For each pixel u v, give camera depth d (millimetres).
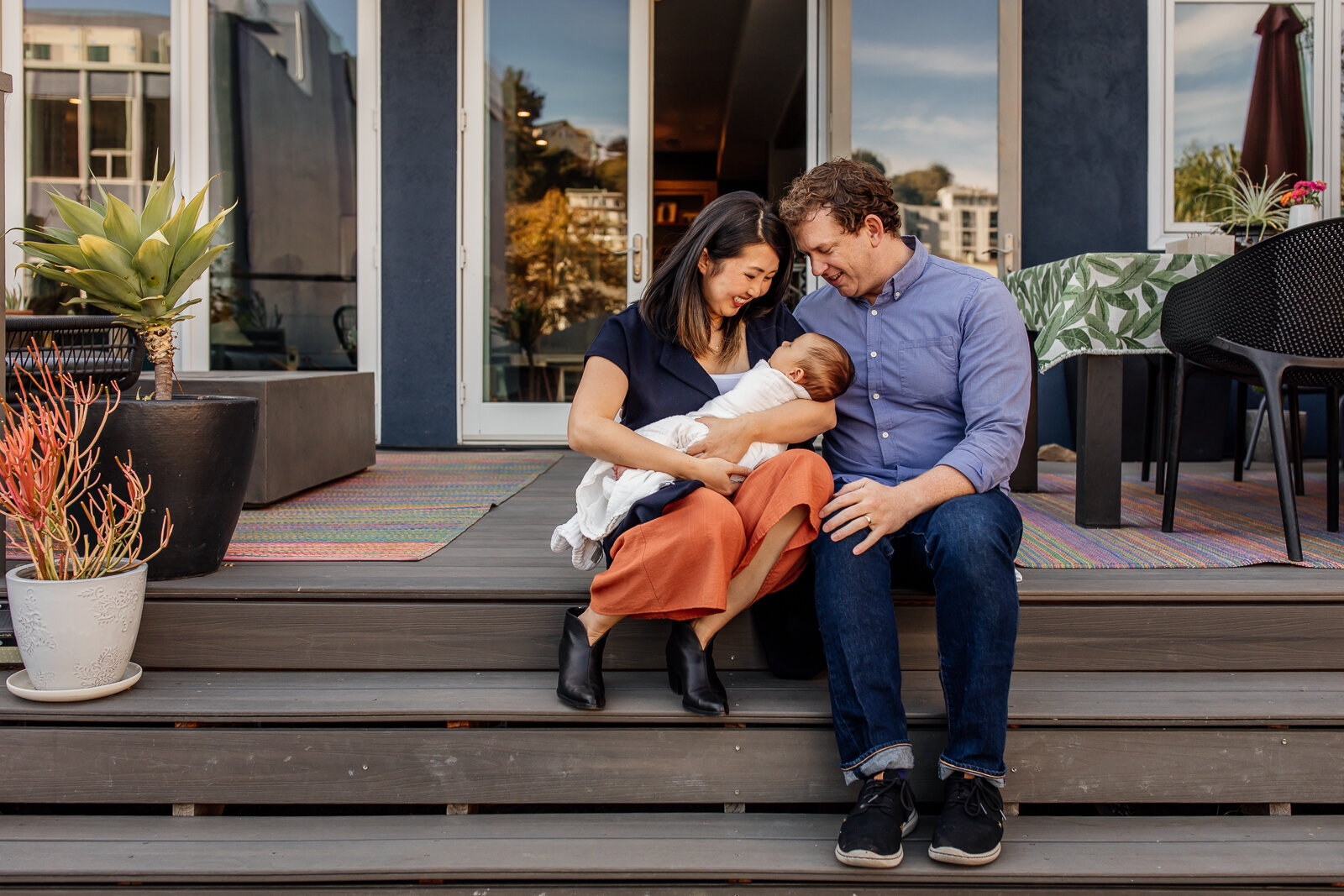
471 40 4348
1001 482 1551
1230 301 2051
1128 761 1529
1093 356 2373
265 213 4430
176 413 1692
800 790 1521
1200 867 1356
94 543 1729
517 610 1708
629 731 1520
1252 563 1949
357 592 1705
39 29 4348
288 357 4477
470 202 4391
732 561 1411
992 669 1356
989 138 4281
